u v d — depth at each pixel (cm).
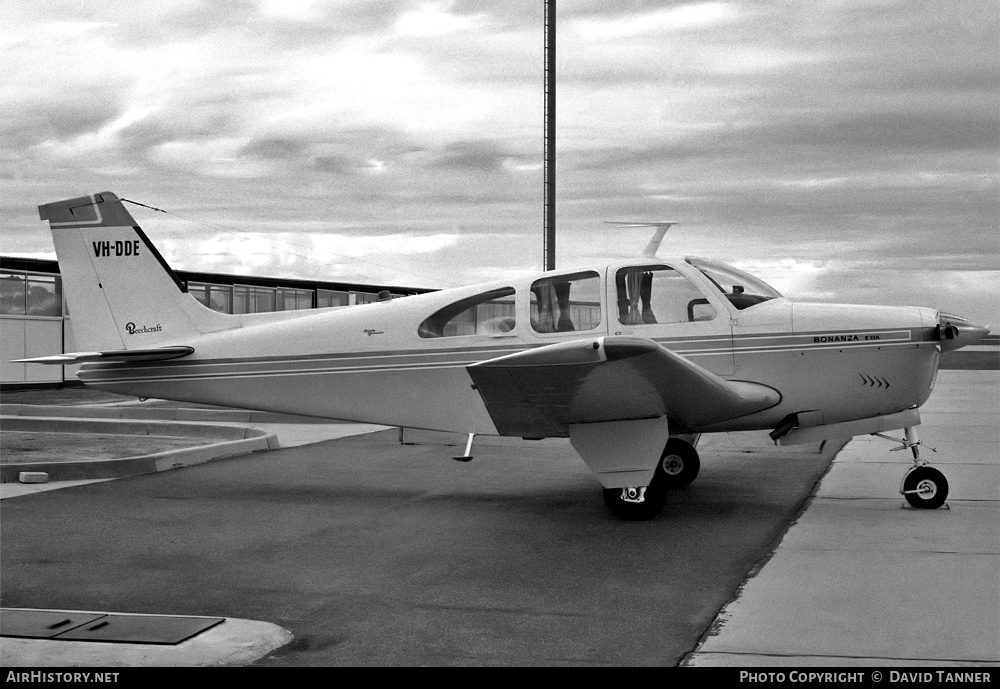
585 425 678
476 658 373
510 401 647
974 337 708
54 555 559
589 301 736
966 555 532
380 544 589
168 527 645
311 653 381
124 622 412
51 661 365
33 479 839
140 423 1262
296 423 1472
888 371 700
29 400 1842
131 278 871
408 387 781
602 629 409
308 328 818
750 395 683
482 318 763
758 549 563
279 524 655
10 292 2072
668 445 801
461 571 518
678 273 732
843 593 458
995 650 372
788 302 735
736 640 390
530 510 709
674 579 495
